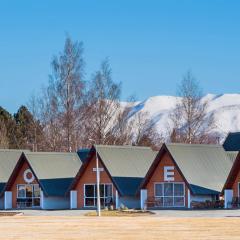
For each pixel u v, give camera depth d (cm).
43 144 17662
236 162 12250
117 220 10088
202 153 13200
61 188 13838
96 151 13138
